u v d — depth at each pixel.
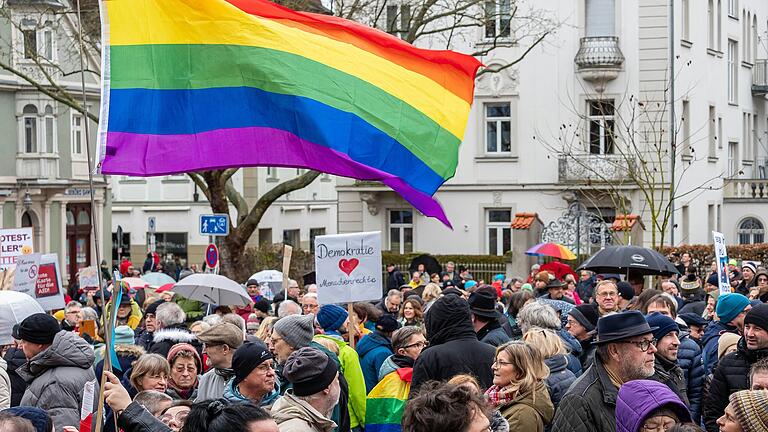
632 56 42.81
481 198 44.25
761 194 50.56
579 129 43.16
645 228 39.44
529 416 8.07
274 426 5.50
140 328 15.73
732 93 52.97
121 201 60.59
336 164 9.22
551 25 42.91
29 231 18.42
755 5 56.41
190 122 8.98
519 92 43.72
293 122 9.15
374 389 10.28
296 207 64.81
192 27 8.99
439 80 9.88
